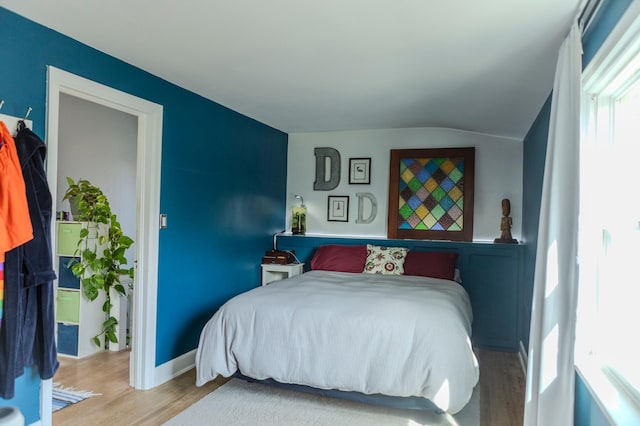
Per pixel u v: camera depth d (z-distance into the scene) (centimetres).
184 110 337
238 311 291
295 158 522
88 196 396
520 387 320
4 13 209
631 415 135
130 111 294
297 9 199
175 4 198
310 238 495
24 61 218
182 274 339
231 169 406
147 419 260
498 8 186
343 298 297
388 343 257
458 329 262
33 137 214
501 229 433
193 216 351
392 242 463
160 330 317
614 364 174
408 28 213
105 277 401
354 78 299
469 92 309
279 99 363
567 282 186
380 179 489
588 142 189
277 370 271
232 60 271
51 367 222
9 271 202
